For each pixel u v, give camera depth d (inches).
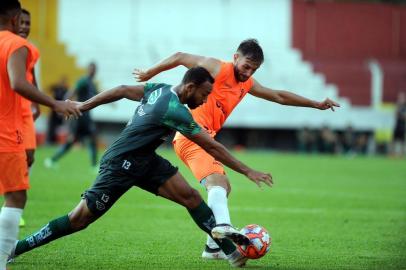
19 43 844.6
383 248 1234.6
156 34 5797.2
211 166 1057.5
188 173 3004.4
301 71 5629.9
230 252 1011.9
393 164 3969.0
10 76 836.0
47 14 5674.2
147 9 5802.2
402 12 5910.4
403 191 2436.0
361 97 5502.0
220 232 943.7
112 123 5177.2
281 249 1210.6
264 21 5816.9
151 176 991.6
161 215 1646.2
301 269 1019.9
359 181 2819.9
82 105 952.9
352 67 5639.8
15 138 880.3
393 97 5521.7
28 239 984.9
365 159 4458.7
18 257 1059.9
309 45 5821.9
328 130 5039.4
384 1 6747.1
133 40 5753.0
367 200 2111.2
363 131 5378.9
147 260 1071.6
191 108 959.0
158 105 932.6
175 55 1099.9
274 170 3277.6
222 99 1099.3
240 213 1733.5
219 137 5305.1
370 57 5871.1
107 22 5762.8
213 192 1024.9
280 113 5226.4
